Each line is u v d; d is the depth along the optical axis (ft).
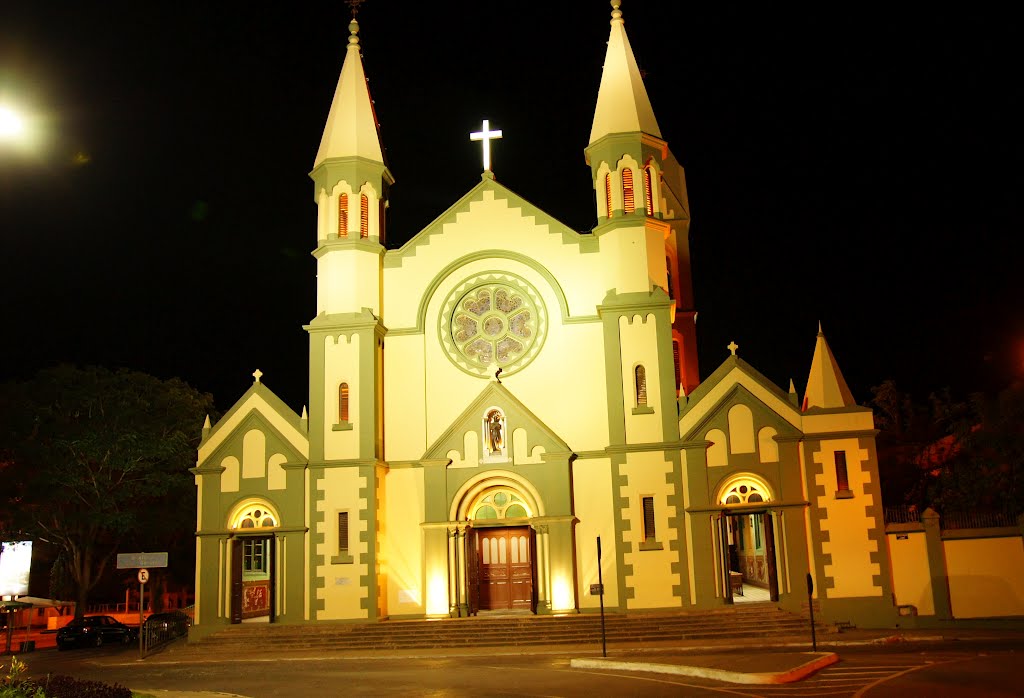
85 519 152.35
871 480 110.42
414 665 87.71
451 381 120.98
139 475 162.09
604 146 122.21
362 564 113.60
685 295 139.74
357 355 118.93
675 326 137.69
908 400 174.50
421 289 123.65
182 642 122.01
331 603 113.19
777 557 110.32
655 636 101.81
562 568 112.06
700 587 109.70
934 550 109.50
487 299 123.24
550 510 113.29
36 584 209.15
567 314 120.16
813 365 115.55
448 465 116.26
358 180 124.67
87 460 153.99
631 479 112.98
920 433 170.91
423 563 115.65
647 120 124.26
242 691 71.56
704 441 112.68
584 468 115.85
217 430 118.93
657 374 115.03
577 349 119.34
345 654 99.86
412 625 108.17
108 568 203.00
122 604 217.77
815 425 112.06
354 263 121.49
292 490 116.37
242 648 107.45
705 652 89.71
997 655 78.13
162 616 125.59
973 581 108.58
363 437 116.47
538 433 115.34
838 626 103.65
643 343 115.85
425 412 120.47
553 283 121.08
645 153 122.21
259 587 127.54
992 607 107.76
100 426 152.87
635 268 117.60
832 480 110.83
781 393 113.29
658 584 110.11
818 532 109.70
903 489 168.45
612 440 113.91
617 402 114.62
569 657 89.04
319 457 116.57
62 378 152.97
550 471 114.11
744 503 112.16
